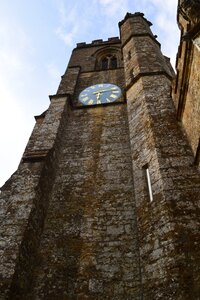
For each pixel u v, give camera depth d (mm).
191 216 7113
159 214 7531
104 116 13438
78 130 12773
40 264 7855
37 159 9789
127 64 15727
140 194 8688
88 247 8109
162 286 6266
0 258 6859
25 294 6984
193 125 8445
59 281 7430
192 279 5996
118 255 7758
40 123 13781
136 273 7262
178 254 6477
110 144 11648
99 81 17031
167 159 8711
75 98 15344
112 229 8438
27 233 7566
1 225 7688
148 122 10383
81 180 10242
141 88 12453
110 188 9727
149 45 16562
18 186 8812
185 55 7754
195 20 7059
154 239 7207
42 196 8984
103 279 7324
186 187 7809
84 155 11312
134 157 10055
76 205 9359
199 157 7977
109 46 22547
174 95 10203
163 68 13922
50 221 8945
